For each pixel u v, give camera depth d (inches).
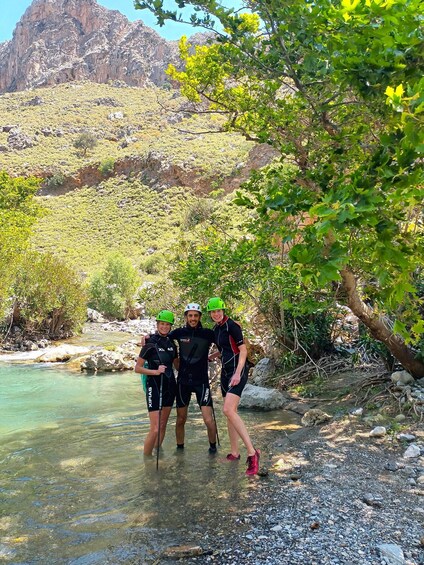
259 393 319.3
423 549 135.9
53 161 2726.4
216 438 254.5
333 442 231.9
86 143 2970.0
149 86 5251.0
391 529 147.3
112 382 435.8
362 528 148.3
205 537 147.3
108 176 2549.2
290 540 142.7
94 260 1803.6
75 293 800.9
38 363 547.2
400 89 116.3
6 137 3102.9
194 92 314.8
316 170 178.1
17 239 807.7
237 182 1558.8
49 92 4421.8
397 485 179.6
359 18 144.7
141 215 2137.1
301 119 270.1
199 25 231.6
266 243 289.9
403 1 132.1
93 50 5871.1
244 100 291.0
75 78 5541.3
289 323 396.5
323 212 120.0
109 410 332.2
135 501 176.9
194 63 306.0
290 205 163.2
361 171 138.4
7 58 6761.8
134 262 1697.8
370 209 118.4
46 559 139.0
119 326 989.8
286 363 389.1
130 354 555.2
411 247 149.9
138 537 149.6
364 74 157.1
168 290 549.6
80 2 6446.9
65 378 455.2
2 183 1302.9
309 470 198.4
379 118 190.5
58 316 783.7
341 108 247.0
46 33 6373.0
